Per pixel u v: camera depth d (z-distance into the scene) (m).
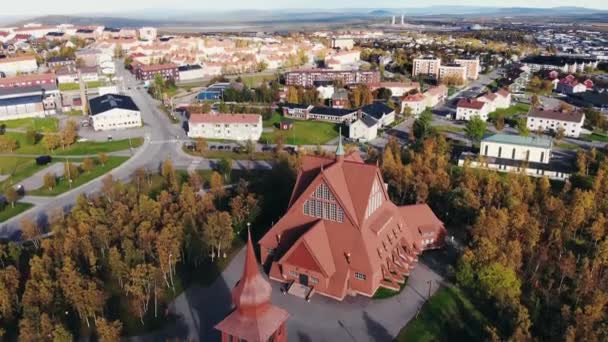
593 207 118.88
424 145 170.25
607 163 152.62
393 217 104.25
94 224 108.31
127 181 155.88
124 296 91.06
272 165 170.50
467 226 113.94
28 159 179.25
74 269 91.12
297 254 91.62
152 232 101.06
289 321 84.44
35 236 114.12
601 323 79.19
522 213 110.81
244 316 55.66
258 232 115.25
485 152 176.88
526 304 90.12
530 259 99.81
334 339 80.06
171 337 80.12
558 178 160.88
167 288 93.62
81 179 158.88
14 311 85.62
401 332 82.12
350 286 93.06
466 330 83.50
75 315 85.50
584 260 96.38
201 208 117.12
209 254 105.81
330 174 94.88
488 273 89.69
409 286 95.31
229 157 181.75
